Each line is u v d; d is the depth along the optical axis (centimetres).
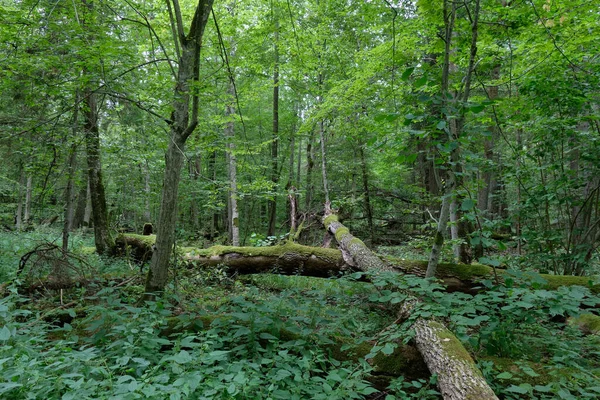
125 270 631
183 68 418
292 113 1247
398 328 340
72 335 344
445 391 251
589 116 464
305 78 991
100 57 388
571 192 552
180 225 1455
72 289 491
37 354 261
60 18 446
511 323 329
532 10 451
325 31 908
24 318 404
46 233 1012
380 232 1296
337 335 373
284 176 1423
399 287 356
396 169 1039
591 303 293
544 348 354
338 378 257
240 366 253
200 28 413
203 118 684
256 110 1493
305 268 638
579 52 511
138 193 993
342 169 1144
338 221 906
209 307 378
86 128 595
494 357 325
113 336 329
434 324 314
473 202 333
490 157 704
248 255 655
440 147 299
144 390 196
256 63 810
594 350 343
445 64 355
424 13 457
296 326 340
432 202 771
